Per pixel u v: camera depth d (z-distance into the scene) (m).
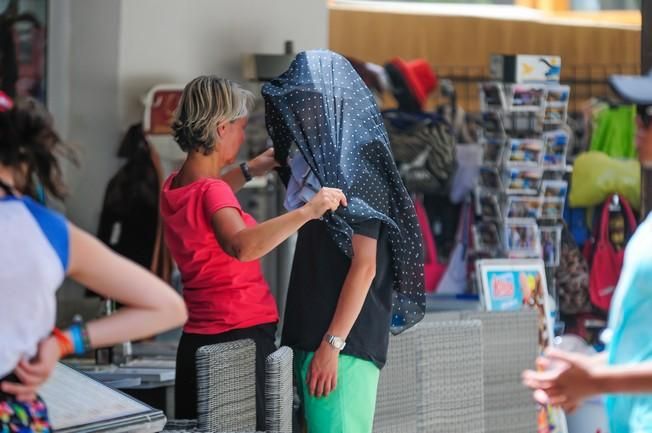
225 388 6.14
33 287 4.02
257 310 6.52
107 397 5.73
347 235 6.13
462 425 8.03
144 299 4.20
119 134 10.83
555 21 12.16
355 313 6.14
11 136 4.16
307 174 6.39
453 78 11.84
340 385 6.29
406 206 6.41
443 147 11.51
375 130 6.39
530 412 9.07
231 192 6.31
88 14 10.87
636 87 5.07
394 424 7.57
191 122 6.36
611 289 11.35
